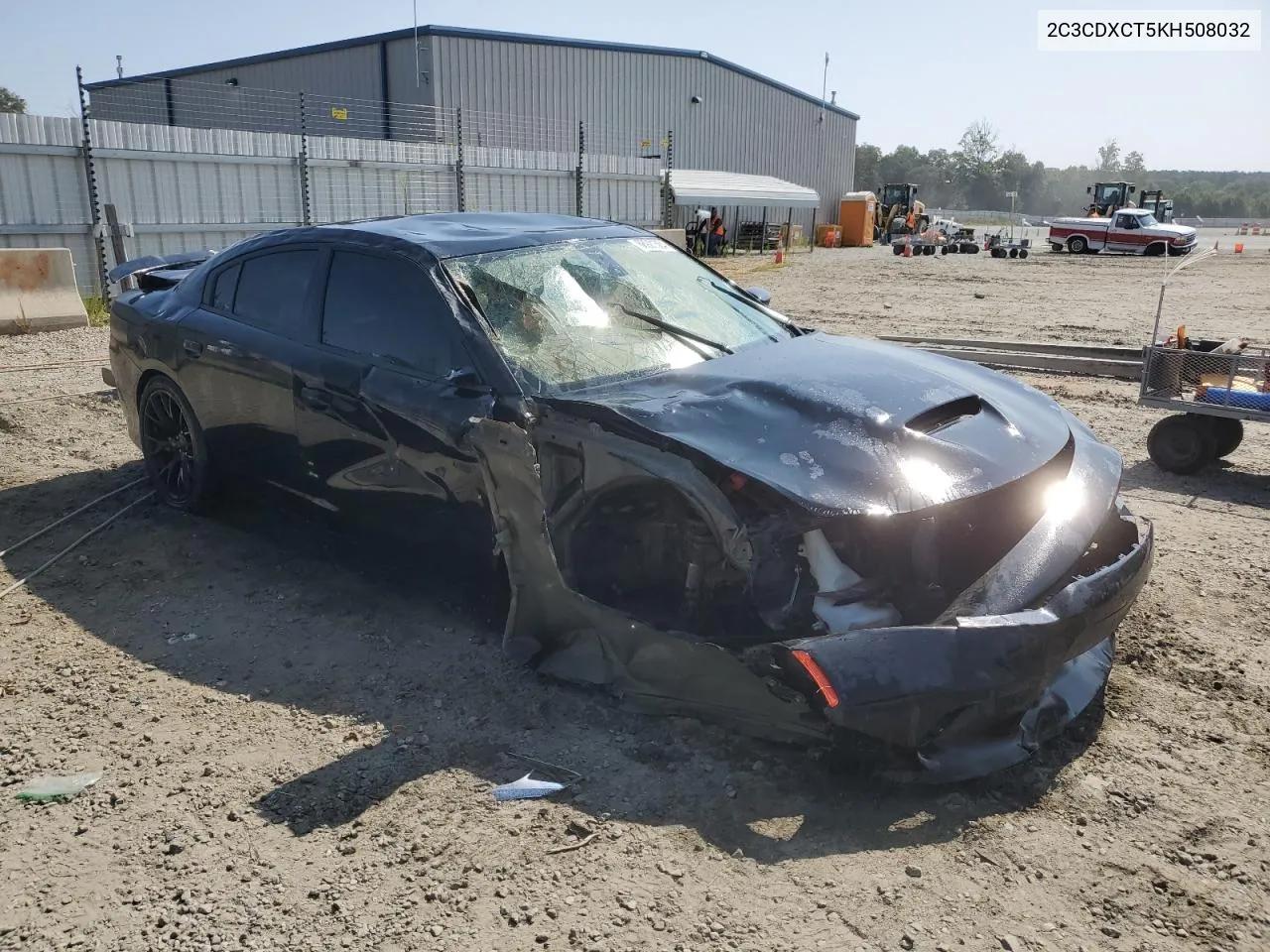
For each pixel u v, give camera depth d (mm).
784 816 2855
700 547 3205
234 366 4613
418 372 3875
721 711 3094
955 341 10891
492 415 3525
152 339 5109
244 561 4719
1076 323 14445
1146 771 3094
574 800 2938
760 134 48156
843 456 3152
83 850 2754
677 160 42281
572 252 4395
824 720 2865
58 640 3998
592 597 3500
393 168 19391
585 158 24000
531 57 34531
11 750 3236
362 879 2621
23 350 10227
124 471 6098
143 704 3514
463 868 2658
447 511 3756
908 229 52594
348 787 3016
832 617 2969
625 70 38438
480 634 3975
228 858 2707
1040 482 3424
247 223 17031
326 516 4395
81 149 14531
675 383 3689
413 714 3424
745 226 40500
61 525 5203
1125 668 3758
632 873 2635
